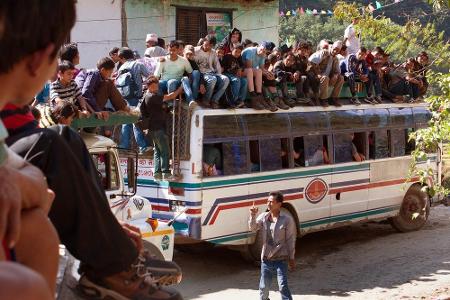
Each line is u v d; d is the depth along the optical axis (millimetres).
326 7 35406
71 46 9742
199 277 11953
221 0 18438
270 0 19234
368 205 14594
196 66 11664
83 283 1993
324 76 13461
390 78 15422
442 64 9945
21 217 1407
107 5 16391
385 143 14977
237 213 11961
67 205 1817
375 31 10055
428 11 23812
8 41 1306
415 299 10508
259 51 12305
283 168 12805
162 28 17359
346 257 13523
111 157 9148
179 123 11469
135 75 11570
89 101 9422
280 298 10805
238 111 11984
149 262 2305
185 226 11484
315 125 13438
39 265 1413
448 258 13250
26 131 1886
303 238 15242
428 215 16203
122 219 9203
